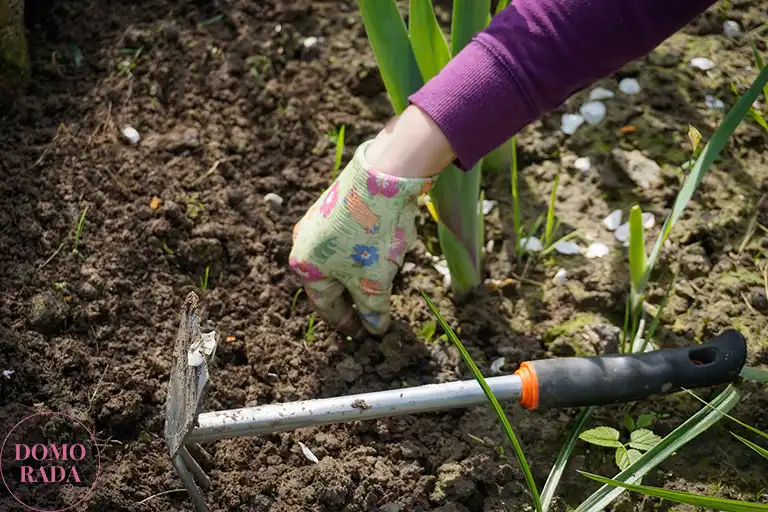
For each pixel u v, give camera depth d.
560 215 1.35
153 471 1.15
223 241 1.30
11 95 1.37
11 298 1.22
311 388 1.22
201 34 1.45
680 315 1.26
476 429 1.19
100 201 1.30
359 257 1.14
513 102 1.05
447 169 1.17
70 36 1.44
